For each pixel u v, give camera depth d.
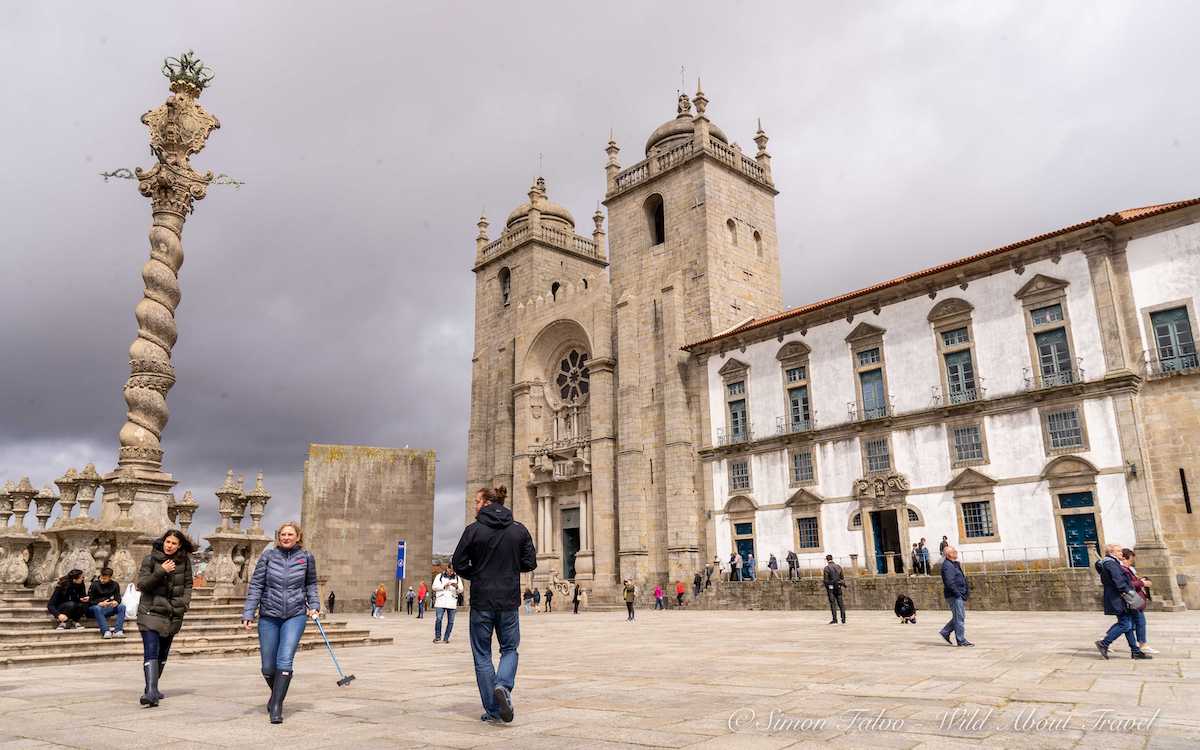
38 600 18.64
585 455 51.75
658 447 47.62
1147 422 30.09
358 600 57.16
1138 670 10.98
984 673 10.98
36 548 21.86
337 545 57.50
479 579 7.93
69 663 14.84
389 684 11.15
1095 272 31.73
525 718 7.82
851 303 39.50
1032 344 33.22
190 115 25.70
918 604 31.23
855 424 38.12
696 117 51.25
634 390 49.12
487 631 7.86
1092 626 19.91
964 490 34.09
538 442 56.00
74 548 19.28
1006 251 33.97
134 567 19.86
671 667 12.75
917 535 35.28
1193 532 28.42
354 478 59.09
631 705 8.61
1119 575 12.61
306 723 7.72
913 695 9.05
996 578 29.23
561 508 53.41
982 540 33.25
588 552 49.94
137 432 23.53
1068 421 31.64
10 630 15.87
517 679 11.25
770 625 25.02
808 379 41.06
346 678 10.95
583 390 54.44
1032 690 9.28
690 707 8.42
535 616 41.34
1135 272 31.22
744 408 43.81
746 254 51.41
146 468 23.45
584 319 53.75
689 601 42.78
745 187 52.94
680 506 44.88
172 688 10.90
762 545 41.25
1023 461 32.53
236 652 17.00
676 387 46.97
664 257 51.31
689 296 49.22
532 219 62.34
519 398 57.03
